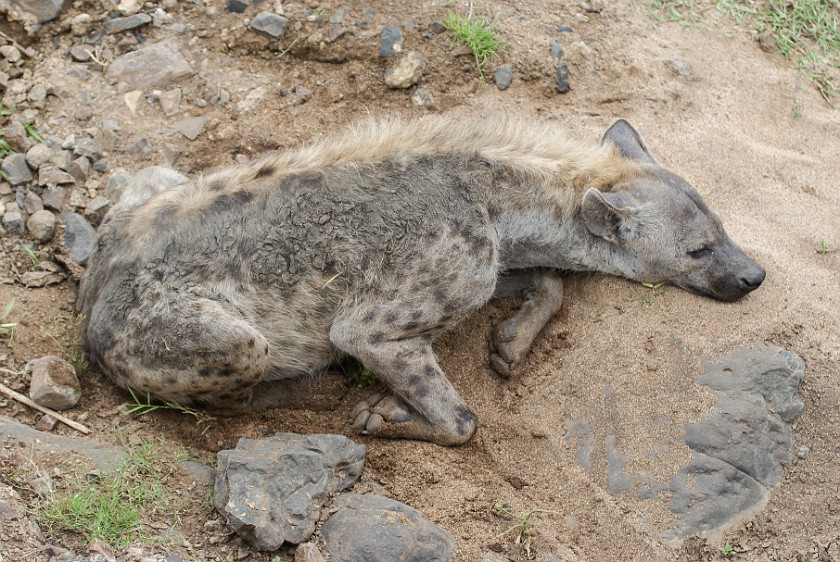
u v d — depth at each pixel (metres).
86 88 3.55
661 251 3.23
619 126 3.39
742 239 3.37
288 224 3.12
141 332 3.06
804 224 3.42
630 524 3.03
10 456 2.92
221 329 3.02
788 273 3.30
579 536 3.03
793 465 3.10
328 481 2.96
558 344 3.25
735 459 3.06
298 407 3.20
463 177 3.18
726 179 3.51
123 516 2.88
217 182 3.18
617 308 3.25
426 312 3.12
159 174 3.33
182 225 3.11
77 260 3.34
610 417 3.12
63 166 3.43
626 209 3.20
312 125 3.56
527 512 3.02
